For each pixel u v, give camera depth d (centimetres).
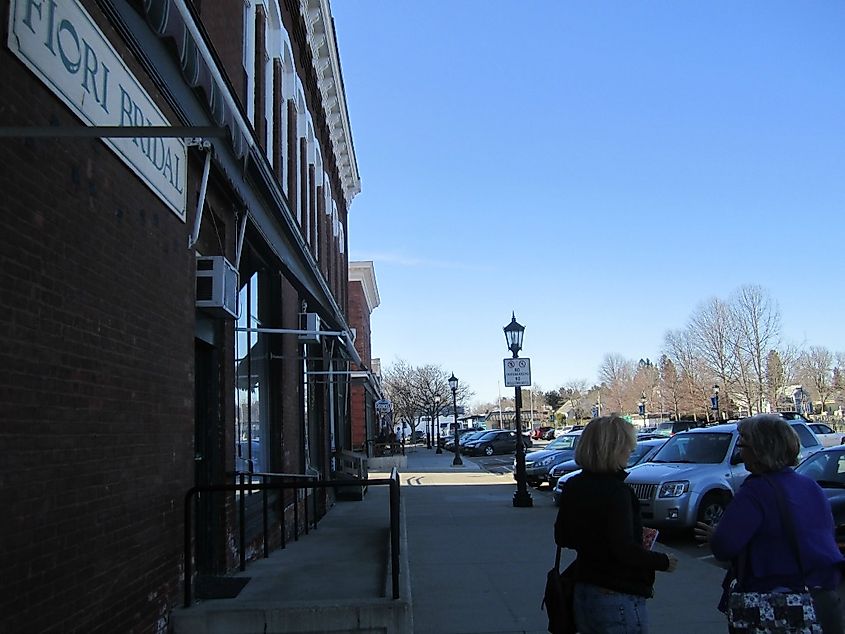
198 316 699
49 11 391
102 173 462
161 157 573
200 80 427
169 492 572
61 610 392
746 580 338
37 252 378
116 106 481
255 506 895
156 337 556
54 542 387
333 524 1253
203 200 632
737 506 340
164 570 557
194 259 664
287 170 1323
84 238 434
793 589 327
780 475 341
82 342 429
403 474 2847
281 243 1021
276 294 1109
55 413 393
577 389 14312
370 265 4212
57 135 327
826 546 329
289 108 1360
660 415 7625
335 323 1468
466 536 1189
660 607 725
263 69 1078
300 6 1493
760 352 5334
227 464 761
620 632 338
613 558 344
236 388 861
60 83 402
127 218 504
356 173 2638
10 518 346
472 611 721
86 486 427
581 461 365
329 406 1759
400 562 836
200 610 577
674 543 1167
